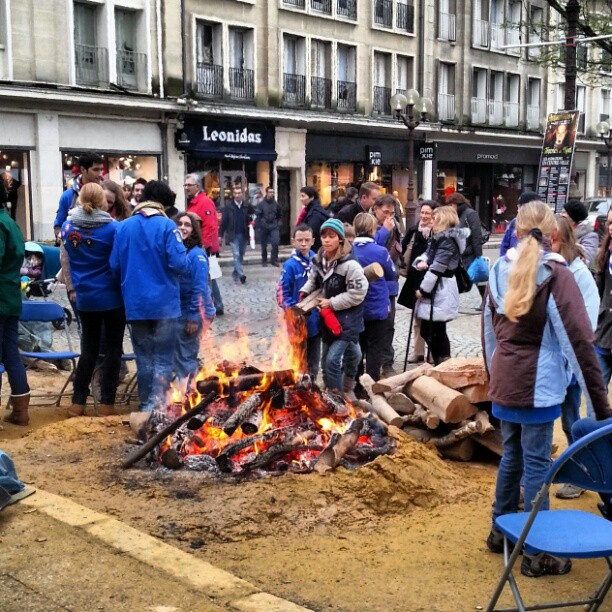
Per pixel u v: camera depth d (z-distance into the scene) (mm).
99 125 24797
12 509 4598
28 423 7090
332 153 32406
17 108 22703
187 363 8055
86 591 3729
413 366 10133
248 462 5492
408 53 35281
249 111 28578
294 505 5027
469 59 38406
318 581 4160
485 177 41062
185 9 26844
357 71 33062
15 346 6973
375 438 5836
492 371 4484
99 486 5289
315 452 5672
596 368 4117
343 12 32312
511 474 4531
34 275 12031
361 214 8594
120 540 4227
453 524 4996
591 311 5051
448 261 8719
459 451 6246
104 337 7789
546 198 15227
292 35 30484
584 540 3549
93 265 7160
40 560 4020
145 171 26344
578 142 45719
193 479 5410
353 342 7527
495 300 4469
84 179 8641
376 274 7566
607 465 3566
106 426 6609
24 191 23312
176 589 3766
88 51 24484
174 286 7141
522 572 4309
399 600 3973
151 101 25562
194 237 8094
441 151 37312
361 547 4605
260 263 25406
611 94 48156
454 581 4203
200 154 27453
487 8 39281
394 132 34594
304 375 6168
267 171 30094
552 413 4359
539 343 4324
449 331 13008
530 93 42781
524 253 4262
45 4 23047
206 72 27719
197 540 4582
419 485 5332
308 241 8094
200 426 5754
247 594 3742
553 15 42281
